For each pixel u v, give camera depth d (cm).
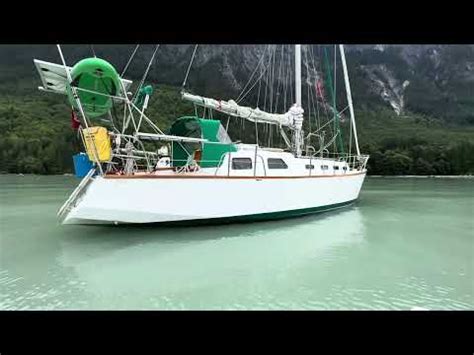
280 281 619
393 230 1085
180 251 797
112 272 657
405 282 622
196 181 938
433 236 1002
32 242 875
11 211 1452
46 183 3372
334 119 1847
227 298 541
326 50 1812
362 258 770
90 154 851
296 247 854
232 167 1053
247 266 700
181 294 555
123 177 848
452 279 641
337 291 577
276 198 1105
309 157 1356
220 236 944
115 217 845
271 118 1266
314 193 1259
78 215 810
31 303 519
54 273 648
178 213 920
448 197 2225
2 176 4831
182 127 1090
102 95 851
